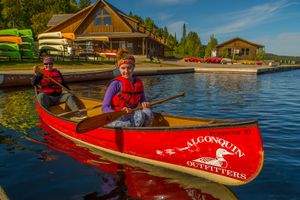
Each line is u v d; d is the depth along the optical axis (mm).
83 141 4887
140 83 4309
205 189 3410
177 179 3646
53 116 5453
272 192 3340
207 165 3510
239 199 3197
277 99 10375
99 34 31547
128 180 3621
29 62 18406
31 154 4469
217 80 18141
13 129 5797
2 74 12109
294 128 6055
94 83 15367
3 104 8539
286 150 4668
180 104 9055
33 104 8555
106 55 25531
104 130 4379
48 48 21078
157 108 8352
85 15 33281
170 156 3768
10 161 4191
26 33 19953
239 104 9188
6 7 50969
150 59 30078
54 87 6543
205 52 54906
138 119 4242
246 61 42406
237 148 3248
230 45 49344
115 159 4273
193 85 14898
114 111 3945
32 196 3230
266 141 5137
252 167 3205
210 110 8133
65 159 4273
